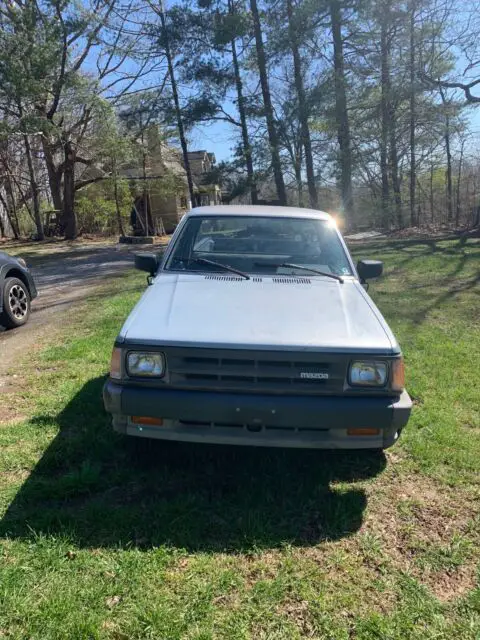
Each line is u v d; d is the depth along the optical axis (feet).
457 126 69.67
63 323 24.45
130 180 98.53
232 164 70.49
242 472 10.88
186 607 7.34
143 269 14.07
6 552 8.35
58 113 81.25
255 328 9.89
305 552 8.61
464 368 17.04
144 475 10.72
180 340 9.53
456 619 7.27
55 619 7.03
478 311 24.41
